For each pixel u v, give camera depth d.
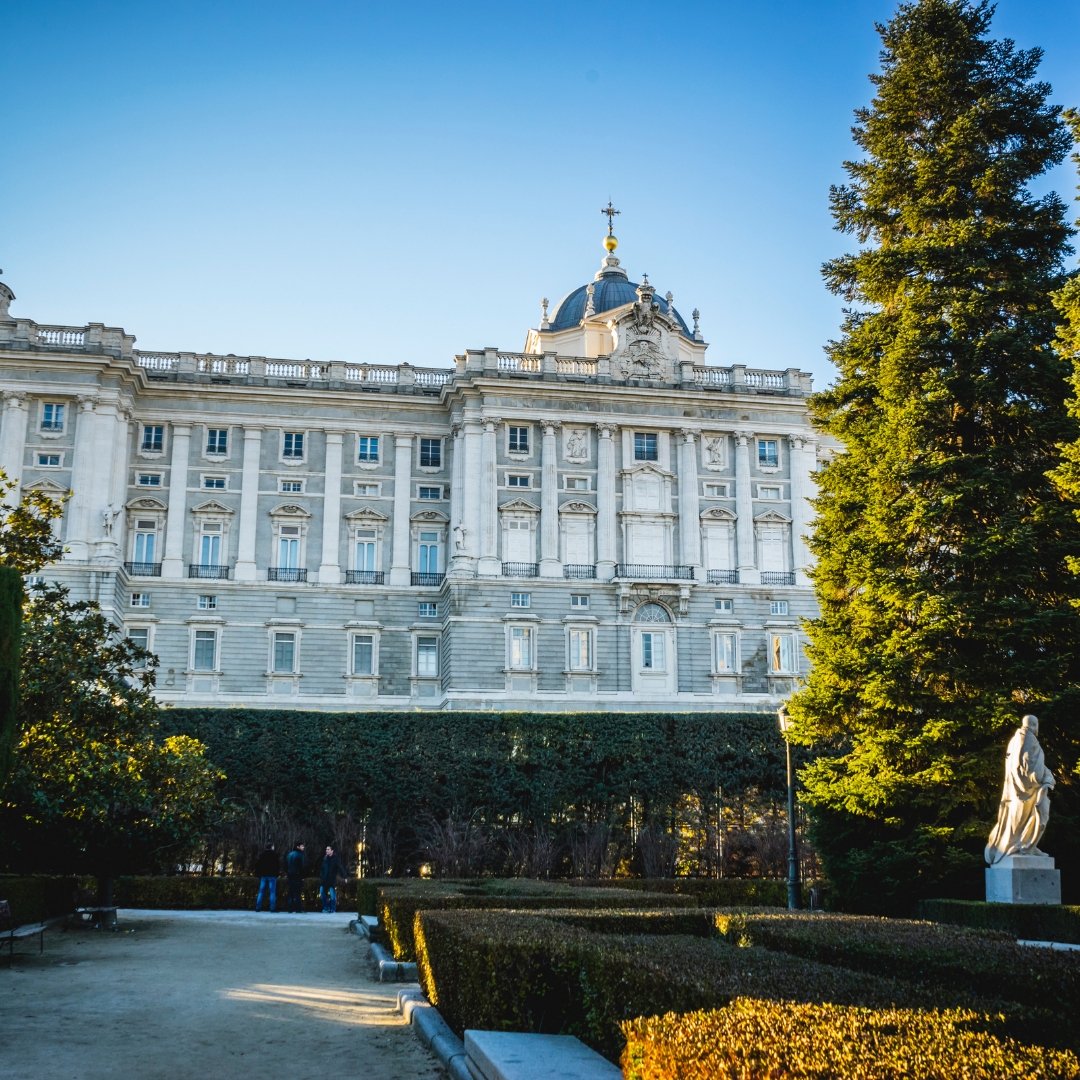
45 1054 12.59
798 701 31.97
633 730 45.53
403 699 72.81
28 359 70.25
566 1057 10.05
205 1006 16.11
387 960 20.23
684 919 16.62
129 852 29.20
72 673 26.34
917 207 34.09
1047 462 31.06
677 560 75.31
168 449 74.62
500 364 76.62
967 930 14.13
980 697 28.58
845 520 33.97
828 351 37.19
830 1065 6.55
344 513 75.81
